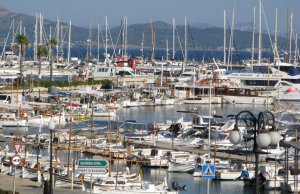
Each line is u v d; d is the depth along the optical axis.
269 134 34.03
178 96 198.38
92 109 137.62
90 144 108.44
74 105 158.50
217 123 130.12
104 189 74.00
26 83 192.00
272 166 90.75
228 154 97.69
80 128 130.25
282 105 172.12
